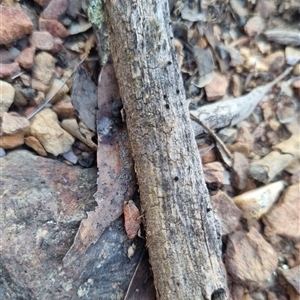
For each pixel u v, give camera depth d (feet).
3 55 0.62
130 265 0.55
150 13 0.55
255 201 0.64
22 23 0.62
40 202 0.54
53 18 0.68
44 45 0.65
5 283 0.50
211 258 0.50
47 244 0.52
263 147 0.73
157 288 0.51
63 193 0.57
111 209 0.55
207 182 0.65
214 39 0.76
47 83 0.63
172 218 0.51
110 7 0.57
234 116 0.71
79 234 0.52
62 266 0.52
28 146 0.61
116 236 0.55
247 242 0.62
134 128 0.54
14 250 0.50
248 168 0.69
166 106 0.53
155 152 0.52
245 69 0.77
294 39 0.80
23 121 0.58
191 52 0.72
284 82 0.78
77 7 0.68
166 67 0.55
